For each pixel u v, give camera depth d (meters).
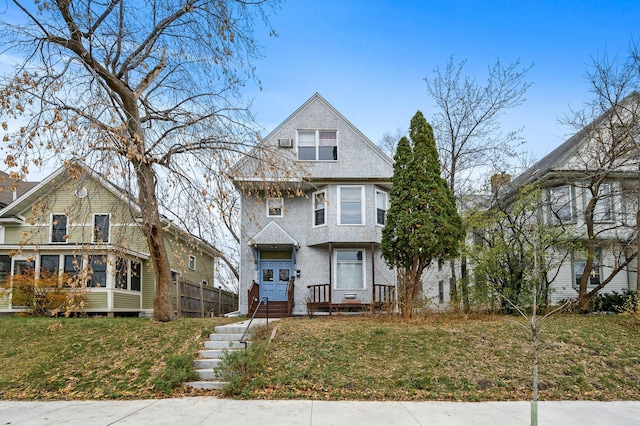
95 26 12.20
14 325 13.74
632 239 16.98
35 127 8.95
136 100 13.29
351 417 7.94
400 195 15.46
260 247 19.73
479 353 11.55
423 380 10.10
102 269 19.88
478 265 16.62
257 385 9.80
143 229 13.68
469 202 21.97
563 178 19.11
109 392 9.64
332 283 19.73
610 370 10.85
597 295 18.84
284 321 14.80
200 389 10.00
